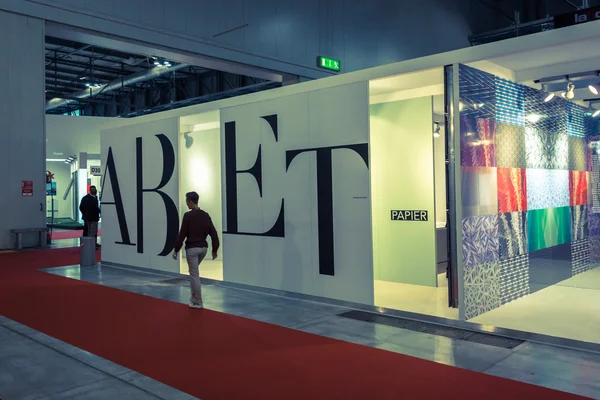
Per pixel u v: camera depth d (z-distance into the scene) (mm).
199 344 5270
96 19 14094
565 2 21453
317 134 7219
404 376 4258
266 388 4062
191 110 9297
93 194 14070
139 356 4910
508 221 6953
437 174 9555
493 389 3943
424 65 6180
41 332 5797
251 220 8172
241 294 7840
